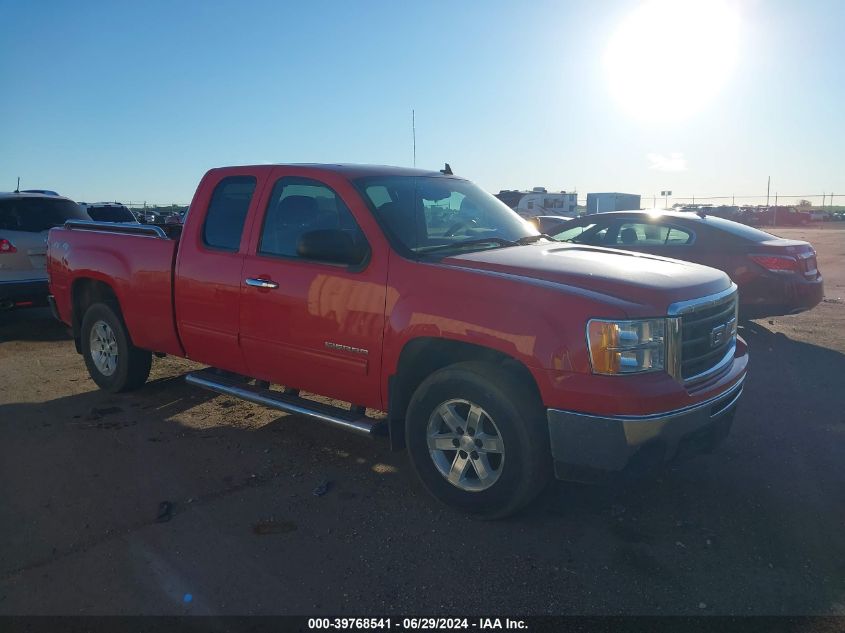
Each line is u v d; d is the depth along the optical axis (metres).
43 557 3.57
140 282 5.62
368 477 4.54
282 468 4.69
